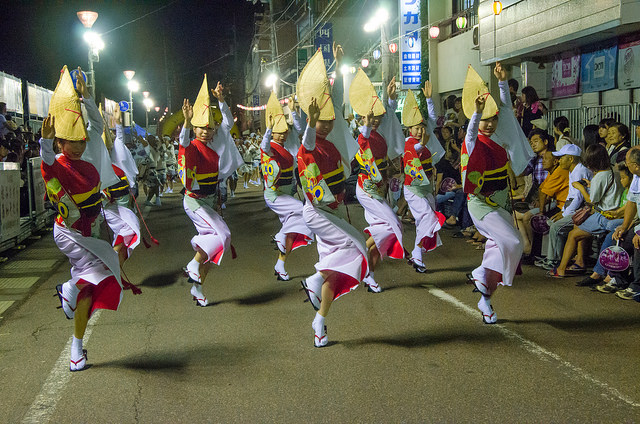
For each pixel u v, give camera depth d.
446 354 4.91
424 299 6.61
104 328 5.90
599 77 11.69
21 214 11.69
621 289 6.57
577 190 7.36
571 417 3.75
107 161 5.36
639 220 6.38
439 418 3.80
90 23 16.88
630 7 9.70
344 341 5.32
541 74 14.05
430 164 8.05
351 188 15.46
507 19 13.30
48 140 4.57
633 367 4.52
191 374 4.67
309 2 34.97
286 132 8.10
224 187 16.25
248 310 6.41
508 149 5.73
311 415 3.91
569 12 11.16
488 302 5.71
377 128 7.36
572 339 5.18
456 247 9.61
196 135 6.62
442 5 19.36
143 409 4.09
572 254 7.23
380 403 4.05
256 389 4.35
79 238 4.89
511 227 5.59
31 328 6.01
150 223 13.50
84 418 3.98
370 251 6.93
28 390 4.46
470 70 5.82
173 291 7.33
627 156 6.32
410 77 19.44
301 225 7.62
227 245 6.53
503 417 3.79
